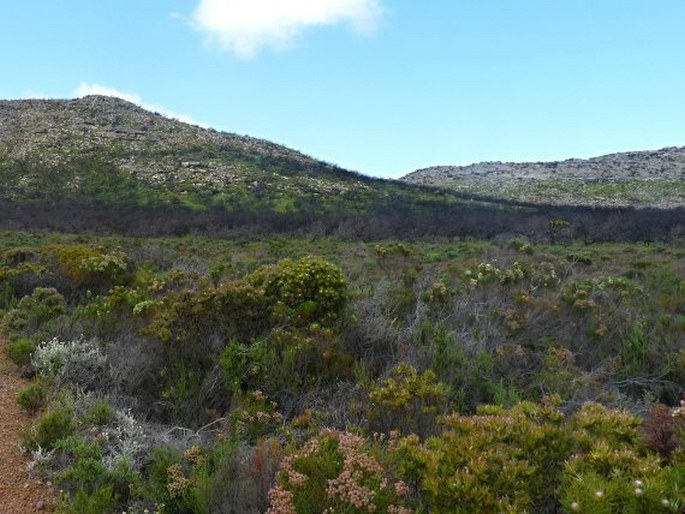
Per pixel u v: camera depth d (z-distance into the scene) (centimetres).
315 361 617
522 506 305
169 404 556
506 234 2325
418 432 468
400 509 315
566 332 773
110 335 717
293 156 5753
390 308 817
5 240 2064
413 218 2877
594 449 331
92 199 3716
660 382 634
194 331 659
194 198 3800
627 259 1534
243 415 500
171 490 391
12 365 646
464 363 625
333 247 2045
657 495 279
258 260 1541
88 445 448
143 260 1385
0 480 415
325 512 313
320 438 387
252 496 363
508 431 362
